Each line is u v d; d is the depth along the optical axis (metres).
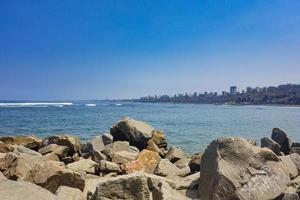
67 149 19.42
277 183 11.12
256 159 11.60
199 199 11.10
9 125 56.00
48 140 21.23
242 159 11.50
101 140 21.22
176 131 51.56
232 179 10.80
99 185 9.11
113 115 95.56
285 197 10.86
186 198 10.75
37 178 10.93
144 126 23.06
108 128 53.44
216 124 69.69
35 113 98.50
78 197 9.62
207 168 11.62
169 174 14.80
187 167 15.43
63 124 60.25
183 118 90.12
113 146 19.69
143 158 15.42
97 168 14.89
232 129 58.47
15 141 22.61
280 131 21.94
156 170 14.79
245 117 102.50
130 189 9.20
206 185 11.25
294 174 13.51
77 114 98.12
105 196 9.05
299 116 112.88
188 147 33.09
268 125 70.25
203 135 46.03
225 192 10.60
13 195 7.59
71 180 10.99
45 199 7.73
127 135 22.08
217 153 11.56
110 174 14.36
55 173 10.92
